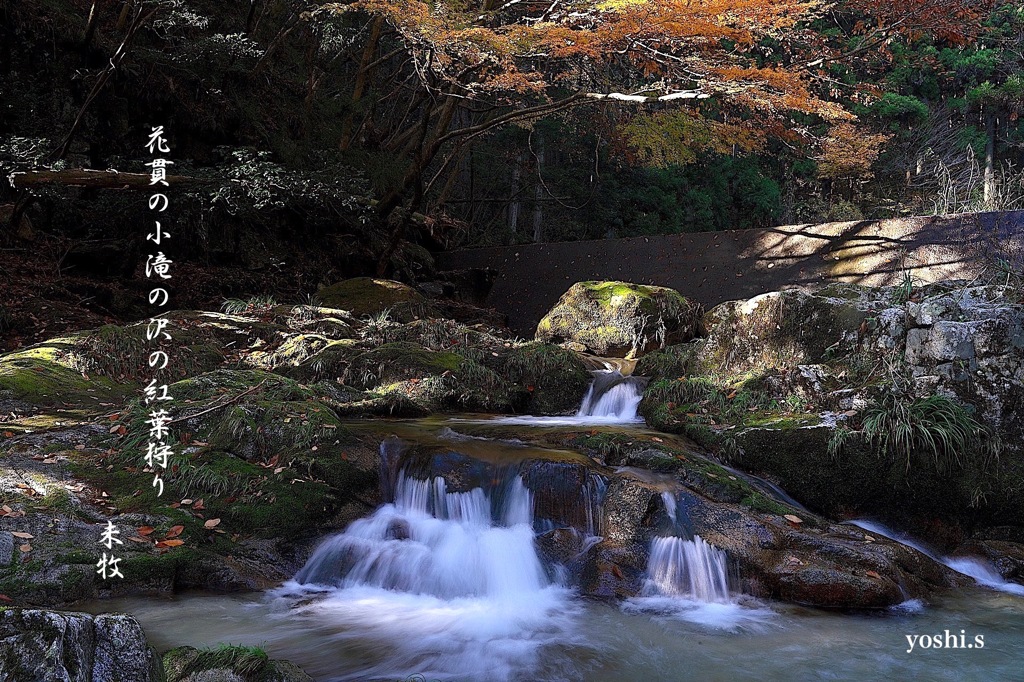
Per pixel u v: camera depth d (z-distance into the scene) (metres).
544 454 6.05
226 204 11.61
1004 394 6.22
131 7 12.07
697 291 12.55
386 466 6.19
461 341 9.69
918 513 6.20
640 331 10.13
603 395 8.44
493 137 20.55
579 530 5.60
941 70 25.11
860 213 21.92
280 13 14.73
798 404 6.97
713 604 4.97
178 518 5.13
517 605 4.91
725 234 12.34
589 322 10.51
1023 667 4.08
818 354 7.53
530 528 5.56
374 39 15.17
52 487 5.11
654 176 22.36
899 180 24.39
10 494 4.92
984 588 5.45
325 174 12.45
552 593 5.13
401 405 7.75
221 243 11.98
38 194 10.05
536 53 11.22
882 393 6.54
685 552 5.23
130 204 10.77
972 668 4.05
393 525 5.61
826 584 4.95
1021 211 9.56
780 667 4.04
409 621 4.57
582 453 6.39
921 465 6.13
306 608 4.71
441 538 5.46
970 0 12.90
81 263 10.57
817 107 11.16
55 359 7.31
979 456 6.10
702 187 24.12
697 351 8.42
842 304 7.60
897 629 4.61
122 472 5.50
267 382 6.99
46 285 9.69
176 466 5.56
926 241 10.34
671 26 10.46
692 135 13.83
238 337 9.14
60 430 5.84
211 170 11.19
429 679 3.75
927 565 5.41
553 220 22.58
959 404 6.29
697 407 7.34
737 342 8.16
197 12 12.36
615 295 10.46
